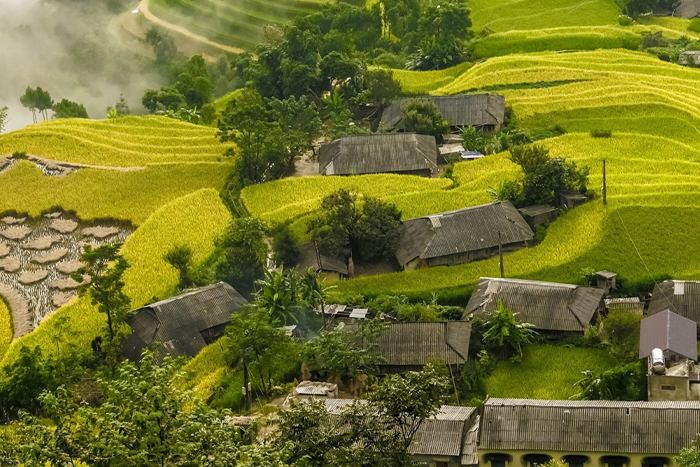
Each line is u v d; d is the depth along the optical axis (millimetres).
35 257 145875
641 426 87938
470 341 112750
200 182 164500
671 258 127875
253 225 133500
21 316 131375
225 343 115938
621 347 108312
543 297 117188
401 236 137000
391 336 110812
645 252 129125
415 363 108438
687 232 132500
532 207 141250
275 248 134625
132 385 61531
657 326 107562
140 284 133000
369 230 134250
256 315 108312
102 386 64875
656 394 96938
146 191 162375
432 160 165625
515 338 110438
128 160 174750
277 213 148000
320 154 170875
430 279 128500
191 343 118062
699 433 84125
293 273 122625
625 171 155375
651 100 185000
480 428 89938
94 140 184250
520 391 104625
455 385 105875
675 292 116188
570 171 143250
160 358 114812
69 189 164125
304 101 189125
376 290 126938
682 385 96562
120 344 118688
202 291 124000
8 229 154875
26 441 59750
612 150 164250
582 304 115938
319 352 106500
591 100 186500
